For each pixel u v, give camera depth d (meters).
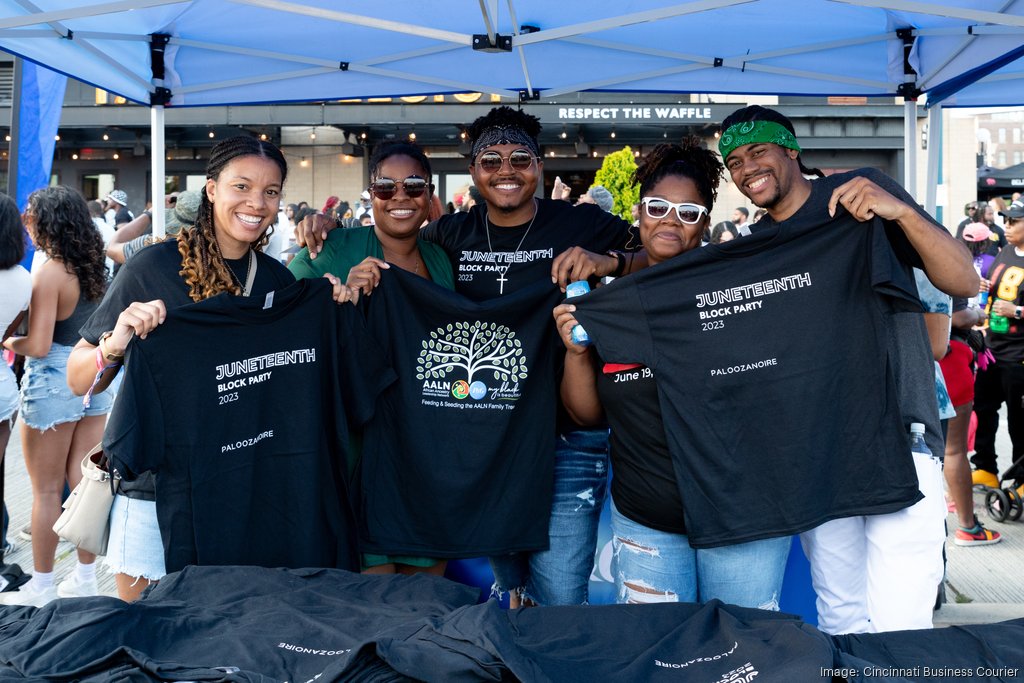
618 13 4.07
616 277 2.87
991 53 4.16
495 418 2.79
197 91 5.12
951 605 4.02
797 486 2.29
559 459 2.93
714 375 2.34
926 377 2.46
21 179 5.29
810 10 4.25
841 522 2.49
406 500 2.80
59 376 3.90
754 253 2.32
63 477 4.04
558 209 3.15
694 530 2.34
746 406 2.33
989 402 5.88
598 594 3.52
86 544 2.56
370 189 2.96
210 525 2.42
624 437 2.52
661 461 2.44
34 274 3.88
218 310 2.38
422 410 2.77
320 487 2.59
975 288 2.29
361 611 1.95
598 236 3.11
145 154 17.31
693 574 2.53
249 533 2.51
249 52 4.81
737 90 5.33
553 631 1.85
